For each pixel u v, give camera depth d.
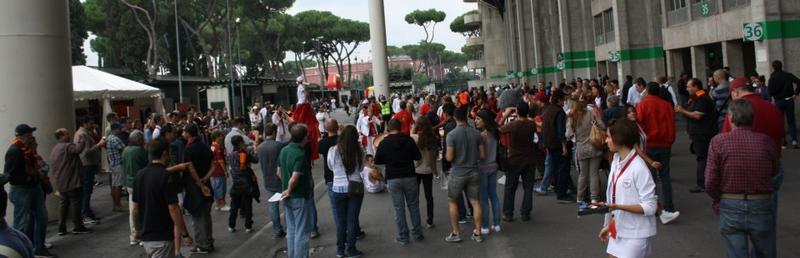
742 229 4.57
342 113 61.72
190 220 10.78
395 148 7.81
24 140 8.30
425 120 8.70
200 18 58.28
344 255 7.55
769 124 5.46
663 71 27.36
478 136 7.71
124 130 15.02
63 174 9.72
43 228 8.50
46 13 10.70
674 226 7.50
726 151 4.58
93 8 56.97
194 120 17.05
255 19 64.25
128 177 8.92
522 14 55.88
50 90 10.75
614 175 4.49
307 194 7.14
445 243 7.77
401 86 94.56
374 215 9.90
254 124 25.17
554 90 9.64
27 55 10.51
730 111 4.67
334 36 90.62
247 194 9.53
